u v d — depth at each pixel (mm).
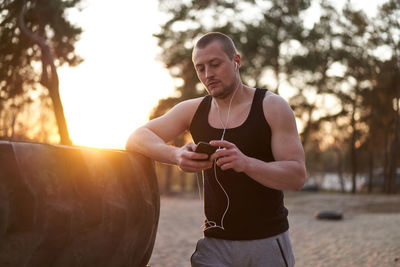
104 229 1307
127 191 1438
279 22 32000
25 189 1076
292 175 1678
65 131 12516
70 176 1218
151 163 1721
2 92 13703
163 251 7395
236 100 1860
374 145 37344
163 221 12570
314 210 17422
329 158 53438
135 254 1515
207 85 1808
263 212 1850
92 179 1290
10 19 13094
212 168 1878
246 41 31094
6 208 1039
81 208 1224
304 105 33625
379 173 43500
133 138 1876
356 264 6312
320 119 34875
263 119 1795
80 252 1234
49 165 1164
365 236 9523
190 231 10406
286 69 32438
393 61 31672
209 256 1909
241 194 1837
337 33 32719
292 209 17891
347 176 50875
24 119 12078
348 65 33156
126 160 1498
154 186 1651
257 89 1879
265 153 1821
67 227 1175
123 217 1378
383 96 32875
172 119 2012
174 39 32625
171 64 32469
